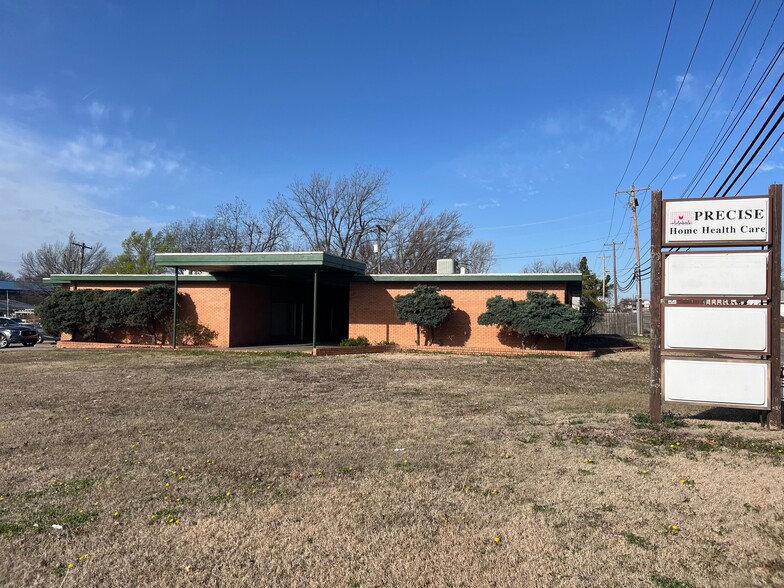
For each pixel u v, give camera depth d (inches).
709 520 172.1
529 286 869.2
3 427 307.1
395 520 174.9
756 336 291.7
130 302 911.7
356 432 295.0
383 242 1817.2
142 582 137.6
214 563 147.3
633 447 255.9
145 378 525.7
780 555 149.2
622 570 142.4
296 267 836.0
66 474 222.1
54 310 968.3
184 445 267.9
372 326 930.1
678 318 303.6
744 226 297.1
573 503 187.9
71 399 402.3
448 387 469.7
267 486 207.5
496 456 245.4
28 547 156.0
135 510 183.8
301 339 1109.7
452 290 897.5
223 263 810.2
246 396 417.7
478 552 152.9
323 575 140.9
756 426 295.1
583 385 489.4
